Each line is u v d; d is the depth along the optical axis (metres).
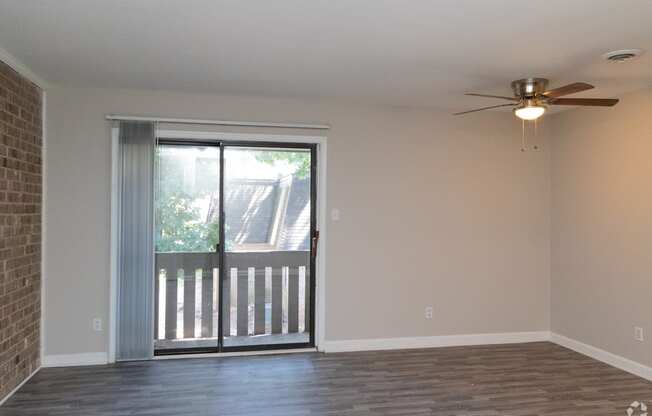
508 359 4.69
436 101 4.77
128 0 2.54
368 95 4.56
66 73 3.93
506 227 5.29
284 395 3.74
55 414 3.37
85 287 4.42
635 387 3.96
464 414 3.42
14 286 3.70
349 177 4.93
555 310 5.29
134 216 4.47
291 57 3.46
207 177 4.77
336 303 4.91
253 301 4.89
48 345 4.34
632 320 4.31
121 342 4.48
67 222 4.38
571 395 3.79
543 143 5.35
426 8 2.59
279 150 4.92
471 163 5.20
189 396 3.71
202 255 4.77
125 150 4.44
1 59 3.37
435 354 4.83
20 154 3.79
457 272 5.17
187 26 2.90
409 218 5.06
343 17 2.73
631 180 4.33
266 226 4.91
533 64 3.55
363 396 3.73
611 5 2.53
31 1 2.56
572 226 5.04
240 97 4.68
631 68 3.63
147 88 4.40
